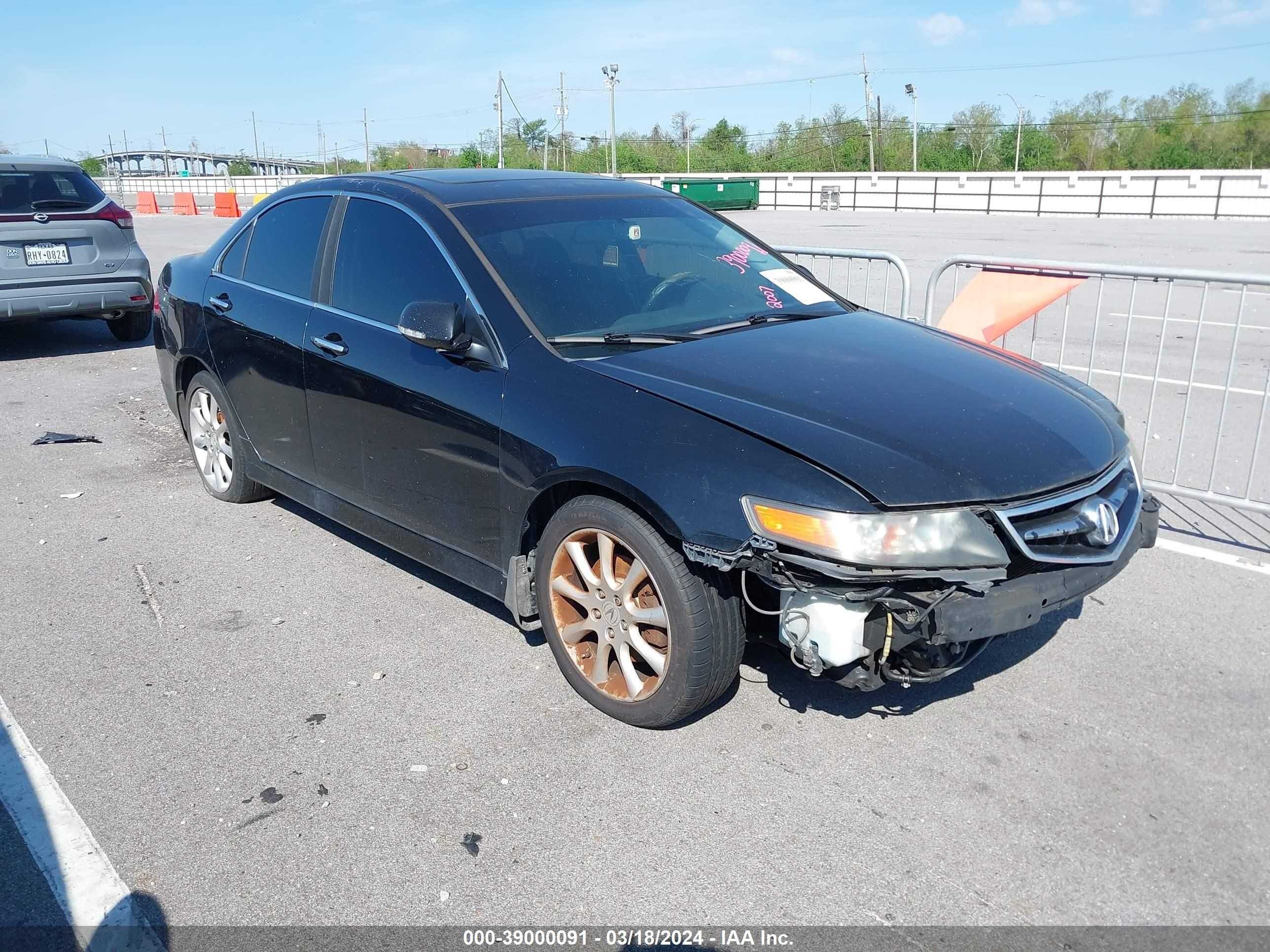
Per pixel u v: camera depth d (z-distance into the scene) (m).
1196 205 33.50
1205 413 7.45
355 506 4.39
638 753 3.26
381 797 3.06
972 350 3.92
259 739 3.37
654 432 3.12
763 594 3.27
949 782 3.09
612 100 54.00
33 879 2.74
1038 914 2.57
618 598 3.32
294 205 4.87
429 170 4.74
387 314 4.10
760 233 25.98
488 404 3.56
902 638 2.81
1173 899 2.61
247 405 5.02
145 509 5.57
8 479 6.09
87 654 3.96
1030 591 2.87
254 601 4.41
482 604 4.38
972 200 38.00
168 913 2.61
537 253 3.93
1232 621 4.12
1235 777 3.10
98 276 9.28
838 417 3.09
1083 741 3.29
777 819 2.94
